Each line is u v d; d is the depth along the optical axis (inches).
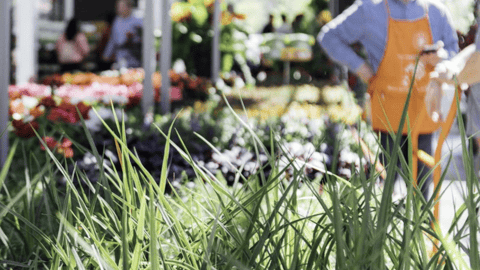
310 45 800.9
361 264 71.8
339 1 327.0
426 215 80.1
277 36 792.3
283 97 546.6
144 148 215.3
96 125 268.5
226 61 666.2
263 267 85.7
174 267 86.6
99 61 651.5
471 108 145.7
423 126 161.3
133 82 452.4
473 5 186.1
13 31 486.6
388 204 77.3
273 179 82.6
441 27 163.6
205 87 507.2
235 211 87.3
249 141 282.2
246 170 212.4
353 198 78.4
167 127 295.9
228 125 337.1
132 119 340.2
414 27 161.2
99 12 831.1
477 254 73.6
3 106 224.4
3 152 223.6
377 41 162.9
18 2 484.7
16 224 101.5
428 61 156.3
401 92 159.8
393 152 76.2
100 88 407.8
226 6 662.5
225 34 660.1
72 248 77.5
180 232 83.4
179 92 449.4
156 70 583.8
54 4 775.7
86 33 737.6
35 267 83.0
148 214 82.7
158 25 682.8
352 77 303.4
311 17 819.4
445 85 145.4
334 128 286.5
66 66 634.2
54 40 719.7
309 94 573.9
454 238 79.1
